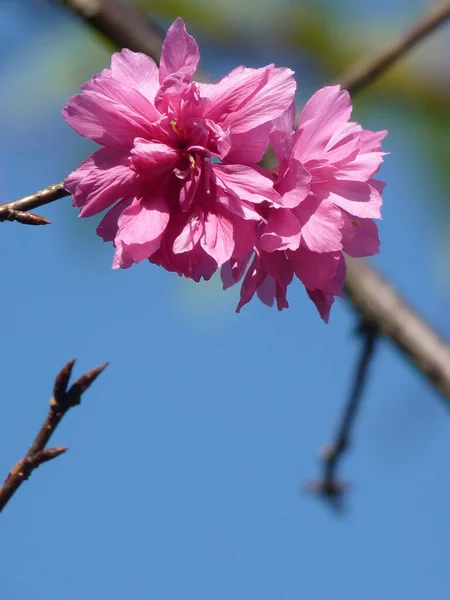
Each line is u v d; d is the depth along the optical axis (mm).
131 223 519
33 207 524
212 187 521
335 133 528
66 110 520
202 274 526
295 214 523
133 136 522
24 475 537
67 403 538
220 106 521
